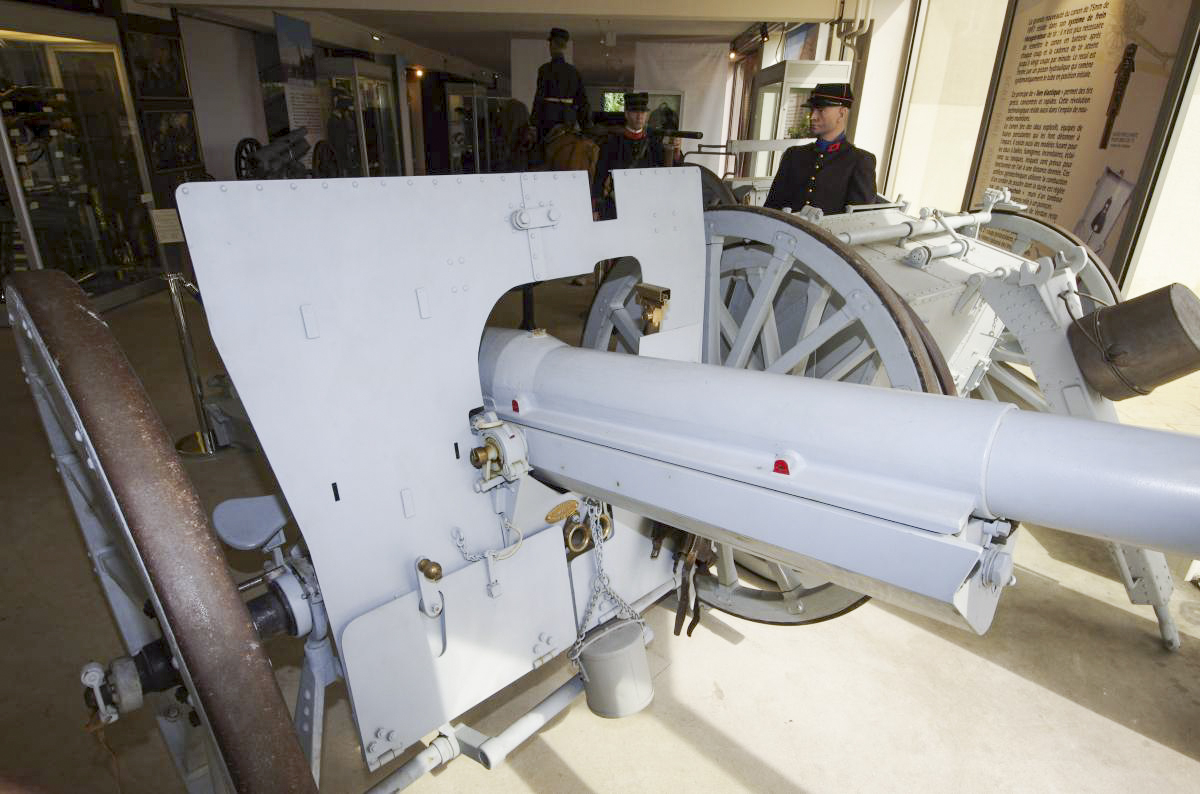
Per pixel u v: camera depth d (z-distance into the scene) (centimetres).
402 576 125
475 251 126
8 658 197
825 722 178
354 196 111
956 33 471
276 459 109
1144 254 517
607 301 201
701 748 170
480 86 1188
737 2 521
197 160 693
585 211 142
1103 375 183
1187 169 487
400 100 994
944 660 201
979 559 82
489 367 140
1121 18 283
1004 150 372
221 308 102
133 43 588
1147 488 75
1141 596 208
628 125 442
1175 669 200
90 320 88
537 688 187
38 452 323
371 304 115
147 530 77
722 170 846
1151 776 165
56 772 161
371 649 121
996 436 85
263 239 104
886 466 91
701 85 834
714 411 106
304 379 110
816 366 225
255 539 125
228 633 79
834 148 313
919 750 171
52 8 503
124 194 600
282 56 684
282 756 83
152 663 103
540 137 541
